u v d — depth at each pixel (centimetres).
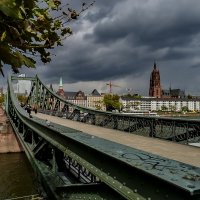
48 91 5112
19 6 255
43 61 346
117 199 554
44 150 1855
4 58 277
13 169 3394
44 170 1620
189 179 289
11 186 2567
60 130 1030
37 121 1809
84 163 716
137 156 416
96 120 2708
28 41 313
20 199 2170
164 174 310
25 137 2698
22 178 2872
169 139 1439
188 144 1277
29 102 6234
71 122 3128
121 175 466
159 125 1530
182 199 303
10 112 4944
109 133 1831
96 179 1011
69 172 1349
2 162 3906
